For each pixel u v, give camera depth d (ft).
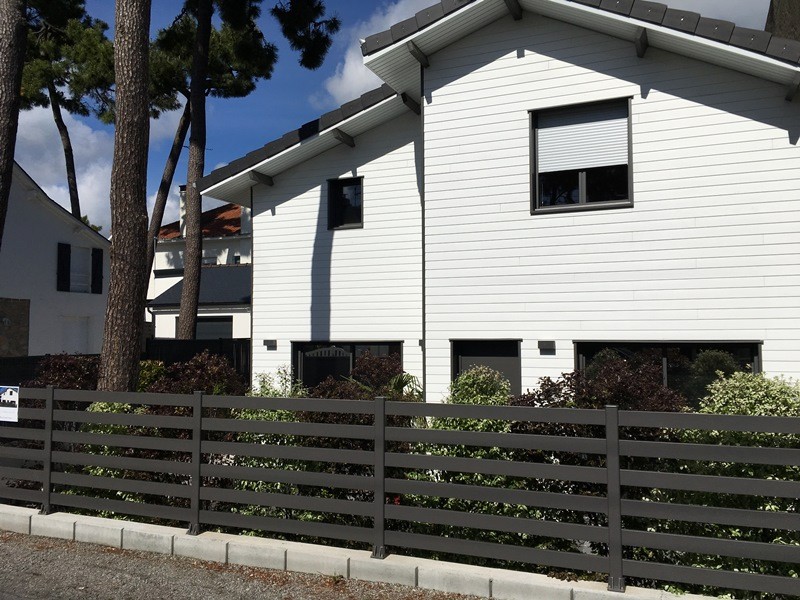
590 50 27.58
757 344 25.05
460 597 14.21
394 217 36.76
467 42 29.60
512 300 28.53
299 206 38.99
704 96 25.94
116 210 24.89
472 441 14.90
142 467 18.39
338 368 37.81
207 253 91.61
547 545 15.23
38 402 24.35
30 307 61.93
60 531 18.71
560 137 28.35
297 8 55.93
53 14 74.69
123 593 14.69
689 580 12.94
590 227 27.45
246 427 17.22
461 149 29.60
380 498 15.61
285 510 17.92
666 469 14.32
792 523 12.34
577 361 27.66
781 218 24.80
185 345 52.70
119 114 25.30
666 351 26.50
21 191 61.36
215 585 15.11
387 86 34.40
